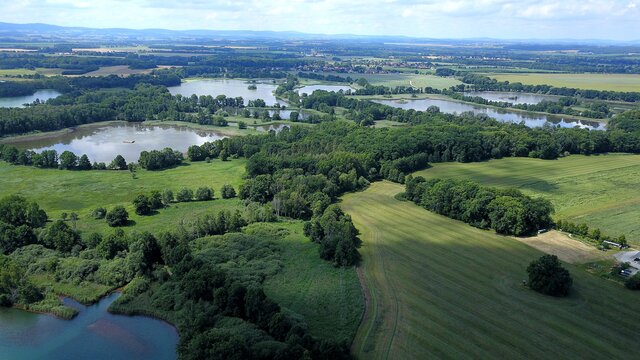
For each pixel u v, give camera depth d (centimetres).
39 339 9988
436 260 13138
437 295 11306
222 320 9706
